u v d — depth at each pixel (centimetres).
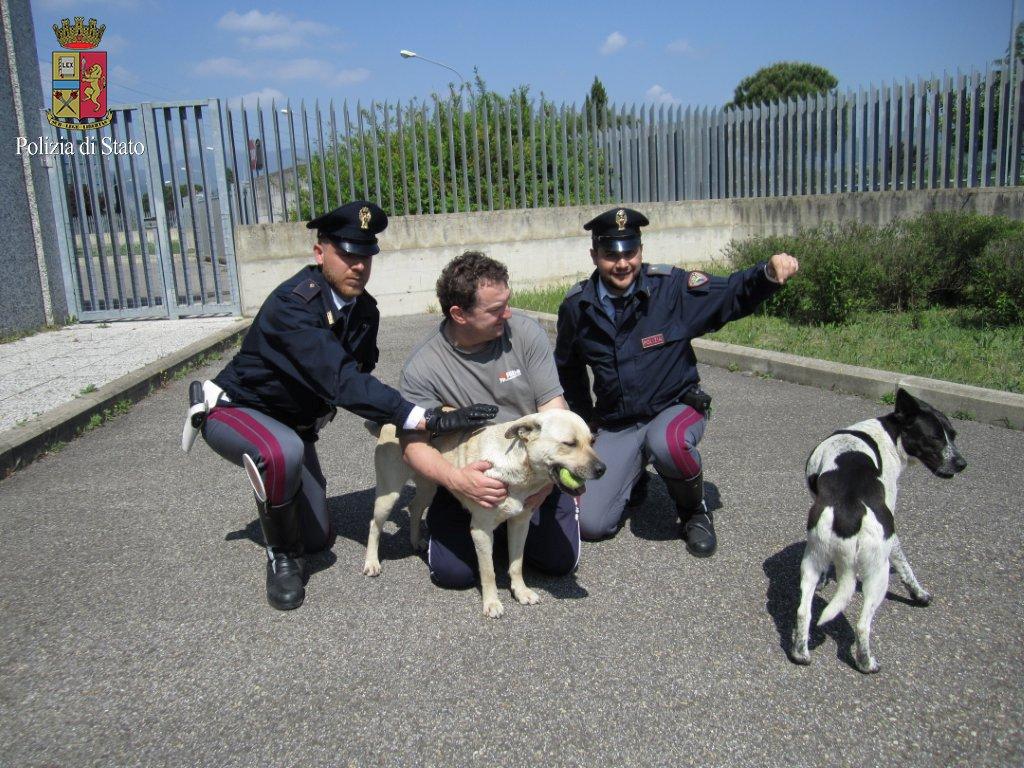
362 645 321
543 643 319
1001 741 253
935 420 328
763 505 452
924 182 1265
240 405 373
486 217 1275
